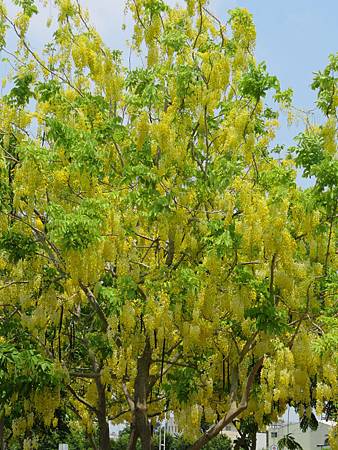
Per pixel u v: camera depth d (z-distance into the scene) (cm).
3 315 1035
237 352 954
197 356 978
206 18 1091
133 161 983
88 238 818
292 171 927
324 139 878
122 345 940
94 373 1008
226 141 951
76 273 850
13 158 962
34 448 1146
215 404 1044
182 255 953
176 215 916
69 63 1130
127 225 917
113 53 1096
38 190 944
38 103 1097
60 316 959
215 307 882
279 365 843
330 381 835
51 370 880
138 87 1021
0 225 920
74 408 1189
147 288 888
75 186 959
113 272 993
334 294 965
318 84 899
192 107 973
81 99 1067
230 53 1048
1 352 859
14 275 970
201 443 898
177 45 997
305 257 900
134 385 1012
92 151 912
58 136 923
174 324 902
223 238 832
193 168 961
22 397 962
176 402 1012
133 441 1012
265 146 1174
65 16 1122
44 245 934
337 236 960
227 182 902
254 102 962
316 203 838
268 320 830
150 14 1063
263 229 830
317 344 832
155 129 936
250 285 852
